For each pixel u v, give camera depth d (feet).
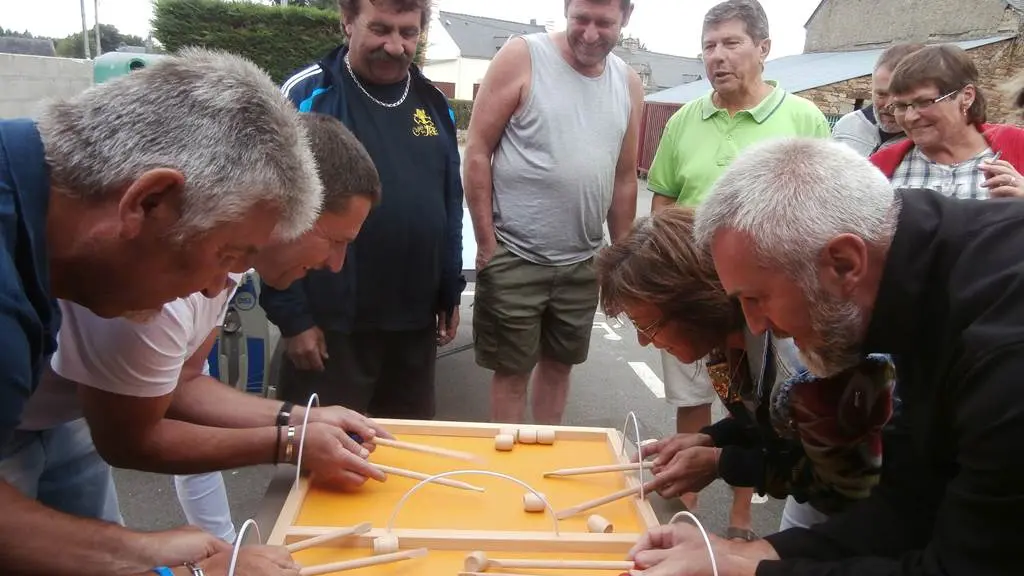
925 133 8.11
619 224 9.54
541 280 8.61
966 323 3.27
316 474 4.97
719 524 9.63
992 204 3.57
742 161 3.82
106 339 4.25
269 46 40.60
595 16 8.01
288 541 4.35
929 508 4.20
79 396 4.90
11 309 2.91
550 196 8.39
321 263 5.36
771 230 3.50
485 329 8.84
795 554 4.26
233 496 9.74
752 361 5.02
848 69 44.24
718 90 8.77
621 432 6.05
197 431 4.85
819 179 3.52
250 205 3.21
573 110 8.38
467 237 13.07
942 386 3.50
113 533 3.73
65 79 27.89
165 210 3.09
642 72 117.60
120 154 3.02
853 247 3.42
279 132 3.32
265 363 10.93
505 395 8.94
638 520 4.78
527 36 8.61
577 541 4.39
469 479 5.18
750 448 5.54
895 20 51.70
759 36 8.59
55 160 3.08
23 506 3.59
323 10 41.32
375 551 4.27
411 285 7.52
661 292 4.82
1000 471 3.05
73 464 5.46
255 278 10.51
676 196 9.39
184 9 39.70
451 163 8.01
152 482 9.87
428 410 8.25
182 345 4.58
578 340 9.00
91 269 3.27
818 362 3.85
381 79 7.46
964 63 7.99
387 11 7.13
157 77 3.19
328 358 7.29
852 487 4.90
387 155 7.32
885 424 4.65
